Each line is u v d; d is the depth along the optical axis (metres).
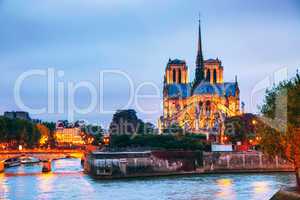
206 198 175.00
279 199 141.12
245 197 175.38
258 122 164.88
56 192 197.38
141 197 180.88
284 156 155.00
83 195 187.88
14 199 177.12
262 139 159.00
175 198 176.75
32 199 177.00
